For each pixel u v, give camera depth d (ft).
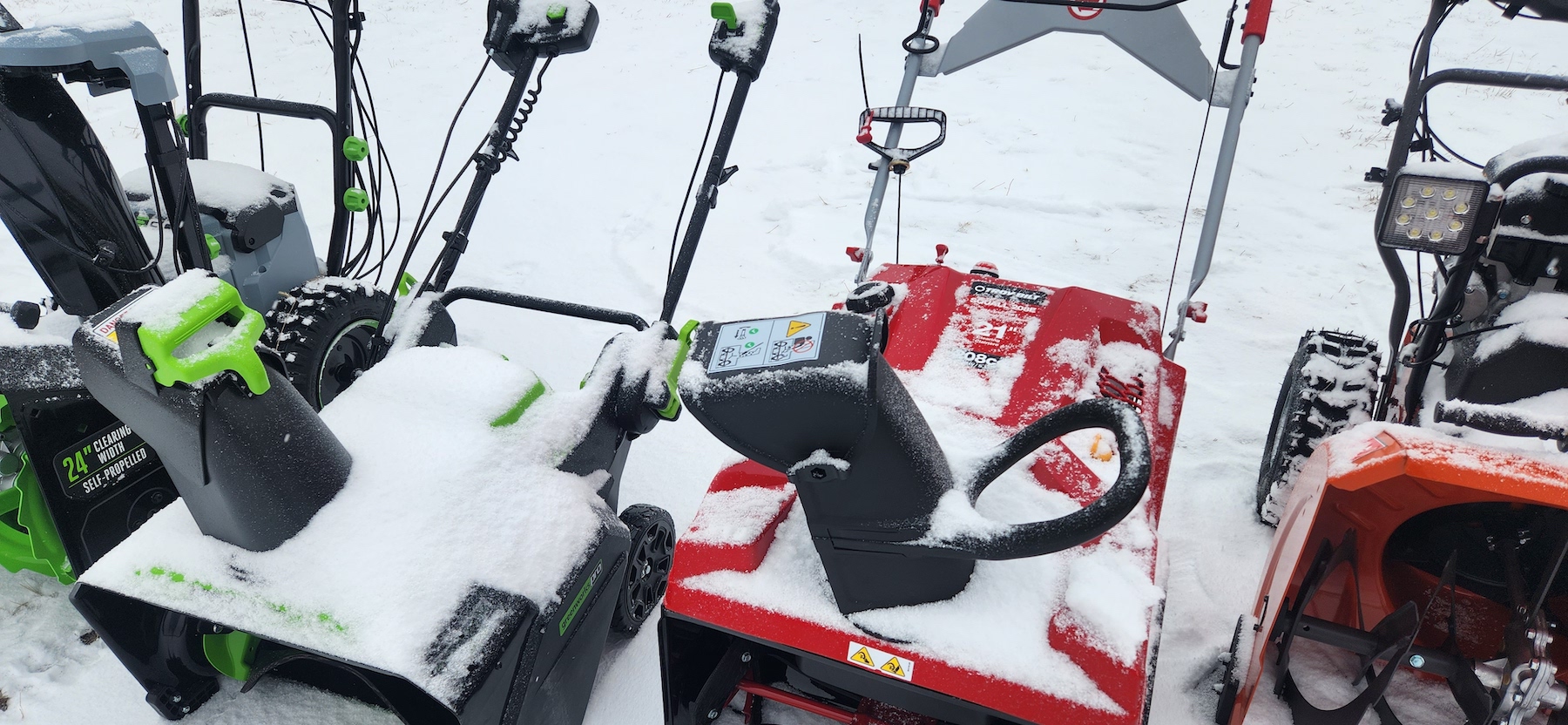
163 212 10.24
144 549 6.72
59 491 8.11
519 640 6.41
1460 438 6.70
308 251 11.38
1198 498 11.10
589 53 33.01
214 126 26.68
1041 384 8.20
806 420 5.39
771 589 6.47
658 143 24.13
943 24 34.27
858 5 36.88
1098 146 22.88
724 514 6.97
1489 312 7.91
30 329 8.05
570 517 7.27
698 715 6.89
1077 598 6.15
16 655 8.67
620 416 8.65
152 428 6.03
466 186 21.57
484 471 7.16
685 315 15.53
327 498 6.69
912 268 10.13
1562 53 30.45
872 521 5.71
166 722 7.97
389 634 6.02
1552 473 5.80
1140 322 9.58
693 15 37.78
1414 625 6.66
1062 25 10.37
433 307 9.79
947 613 6.15
